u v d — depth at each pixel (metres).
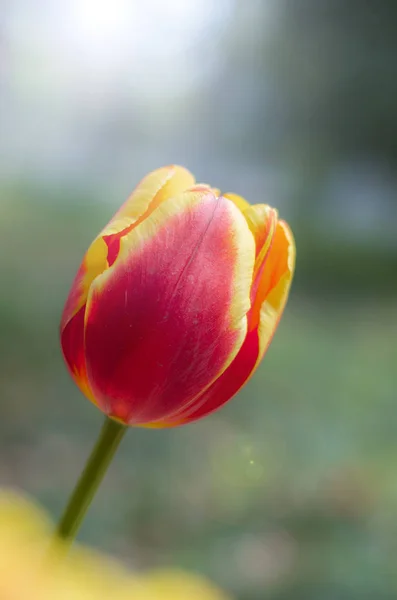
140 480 1.25
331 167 4.18
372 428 1.61
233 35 4.77
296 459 1.40
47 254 2.69
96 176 4.90
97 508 1.15
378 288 3.20
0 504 0.19
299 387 1.85
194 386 0.37
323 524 1.14
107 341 0.37
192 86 5.31
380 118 3.98
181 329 0.36
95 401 0.38
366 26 3.90
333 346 2.28
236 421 1.58
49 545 0.23
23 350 1.75
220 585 0.97
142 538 1.10
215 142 5.16
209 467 1.33
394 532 1.11
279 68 4.29
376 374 2.02
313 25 4.05
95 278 0.37
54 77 5.44
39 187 3.86
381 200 4.16
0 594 0.17
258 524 1.15
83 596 0.19
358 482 1.29
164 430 1.46
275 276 0.38
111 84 5.51
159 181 0.38
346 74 3.99
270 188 4.52
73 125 5.45
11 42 5.31
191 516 1.17
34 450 1.35
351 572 0.98
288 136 4.38
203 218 0.37
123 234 0.38
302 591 0.94
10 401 1.52
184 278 0.36
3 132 5.13
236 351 0.37
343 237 3.76
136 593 0.20
